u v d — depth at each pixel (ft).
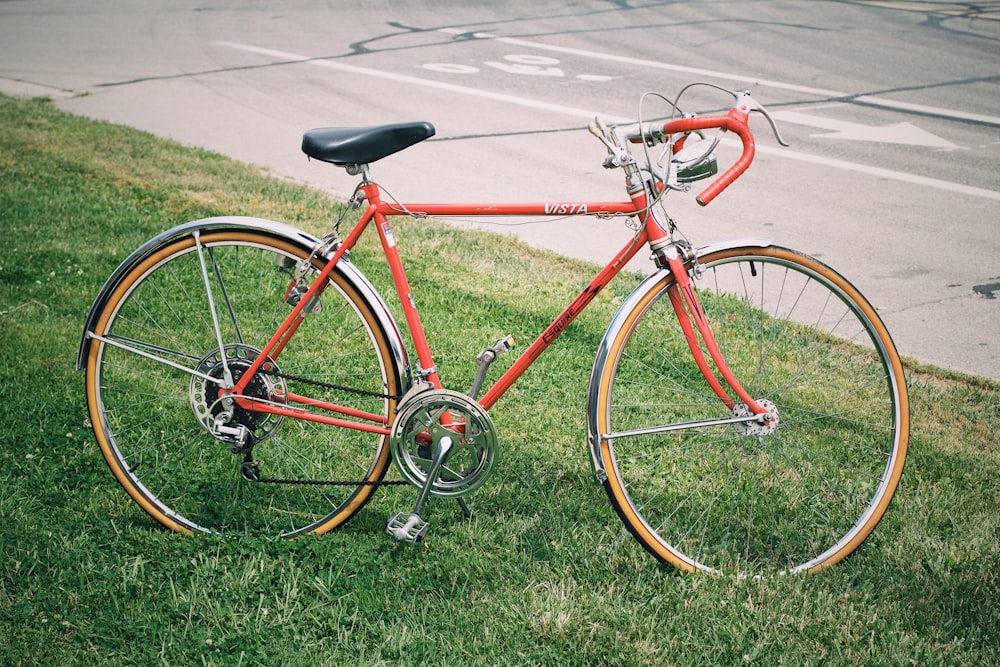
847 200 22.48
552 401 13.12
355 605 8.98
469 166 24.59
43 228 18.48
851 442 12.11
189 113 29.63
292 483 10.05
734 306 16.28
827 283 9.77
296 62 37.73
